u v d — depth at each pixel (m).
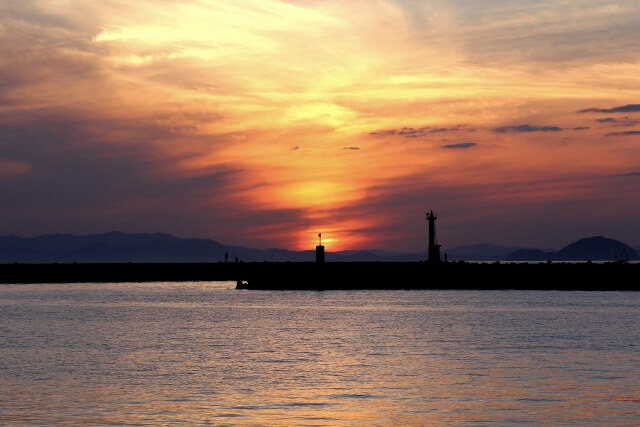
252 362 64.19
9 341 78.50
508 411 46.81
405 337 81.25
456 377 57.03
